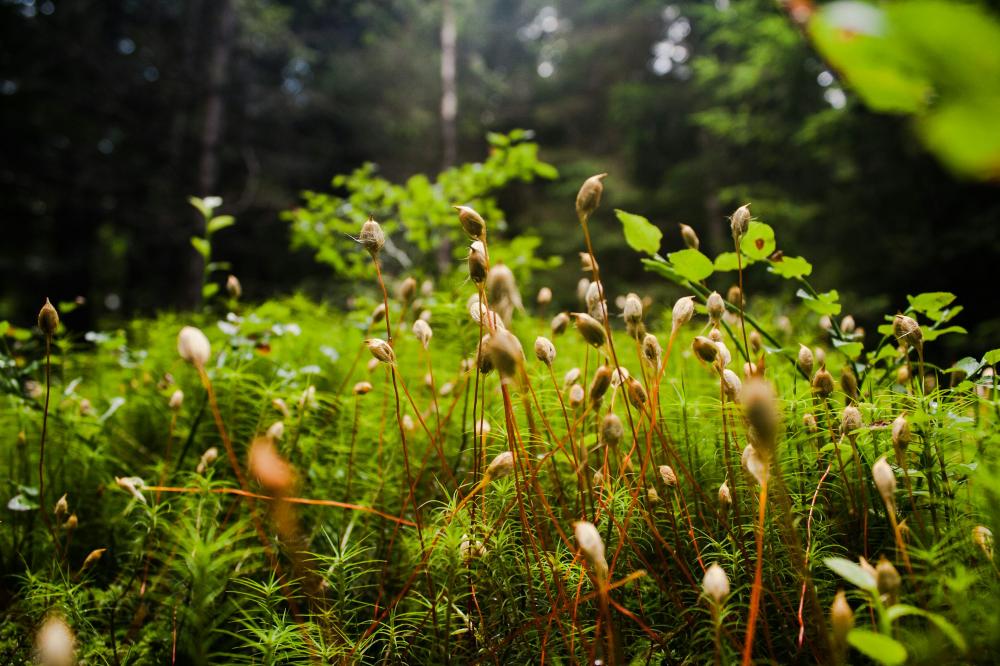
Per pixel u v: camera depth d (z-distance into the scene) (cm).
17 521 19
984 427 14
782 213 119
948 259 88
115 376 33
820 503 15
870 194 101
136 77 162
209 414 24
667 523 16
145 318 43
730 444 17
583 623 14
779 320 32
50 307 16
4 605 17
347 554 15
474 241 13
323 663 13
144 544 17
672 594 14
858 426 13
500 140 48
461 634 14
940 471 14
